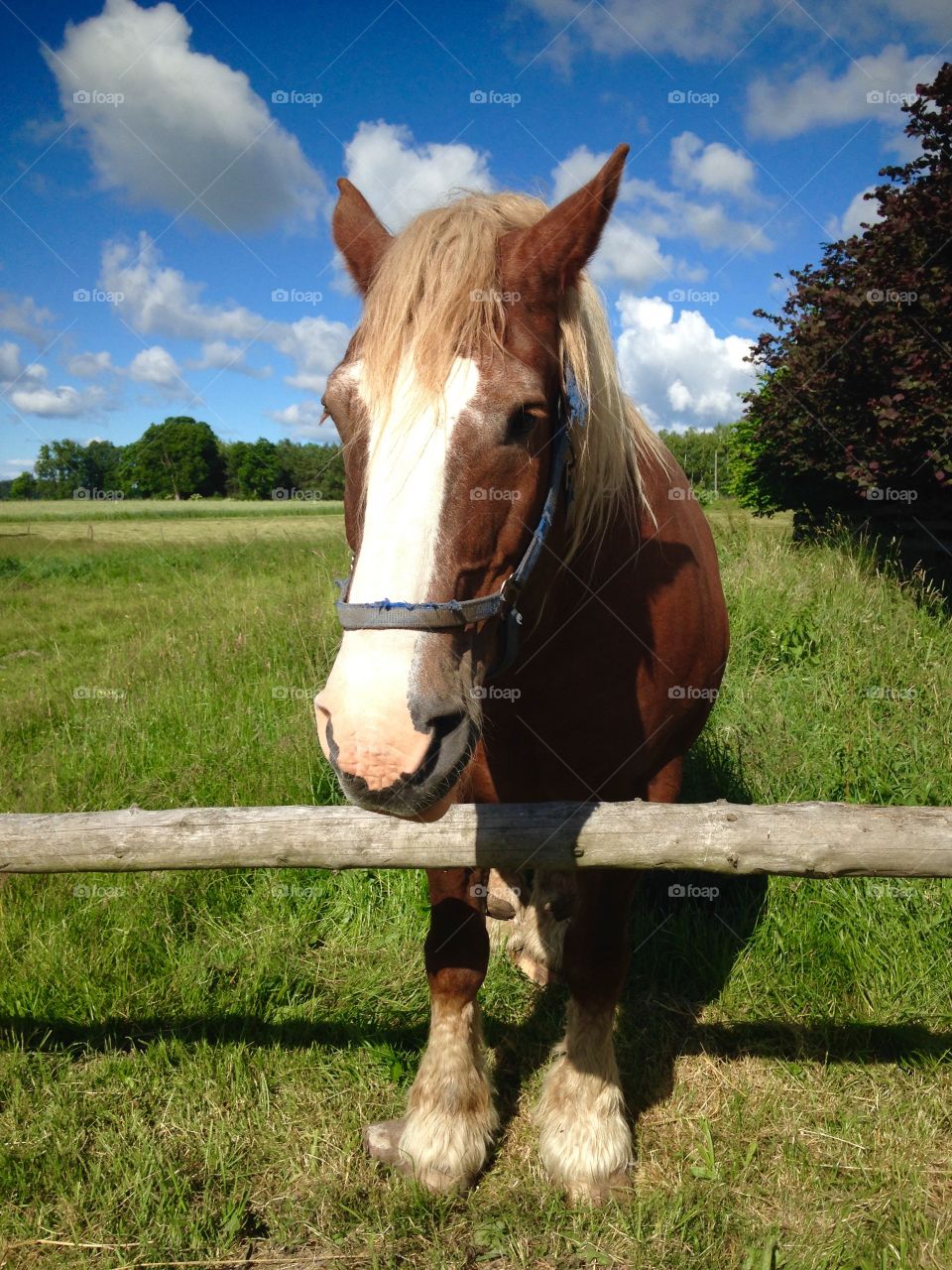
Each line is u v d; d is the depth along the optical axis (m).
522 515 1.33
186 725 4.02
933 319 5.61
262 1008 2.40
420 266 1.31
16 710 4.73
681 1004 2.43
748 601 4.73
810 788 3.09
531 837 1.59
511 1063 2.26
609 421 1.64
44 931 2.61
